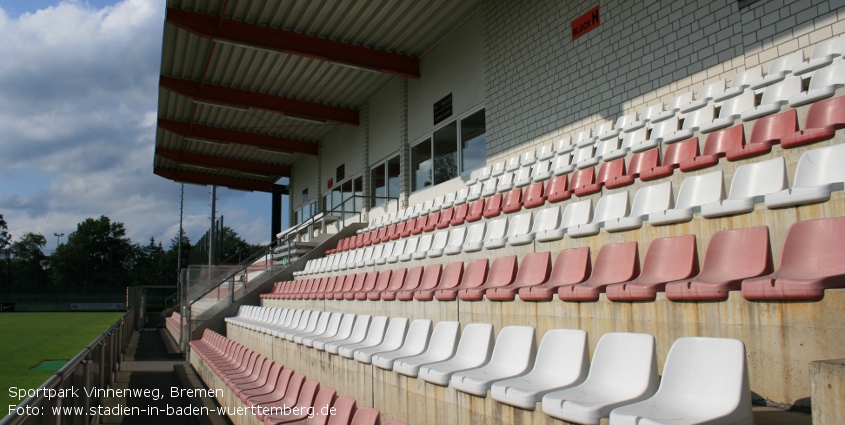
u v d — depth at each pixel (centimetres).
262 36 1183
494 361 334
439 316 529
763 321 258
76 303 3697
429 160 1355
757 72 603
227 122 1866
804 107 483
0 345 1419
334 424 370
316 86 1566
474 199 977
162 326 2420
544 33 973
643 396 231
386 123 1568
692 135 590
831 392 160
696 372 213
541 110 970
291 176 2461
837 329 230
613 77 827
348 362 475
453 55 1252
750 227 318
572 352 280
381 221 1380
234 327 1090
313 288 1120
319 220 1650
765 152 437
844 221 273
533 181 839
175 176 2492
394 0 1112
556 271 454
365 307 716
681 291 292
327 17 1168
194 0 1082
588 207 576
